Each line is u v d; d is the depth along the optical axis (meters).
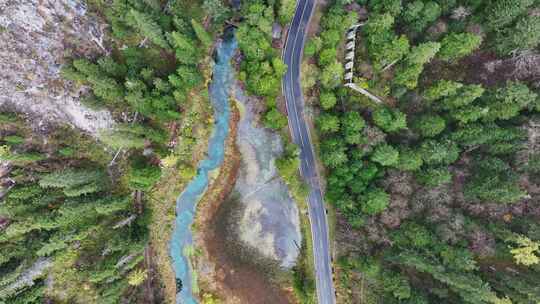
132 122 68.38
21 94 60.53
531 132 55.22
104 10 63.00
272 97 70.38
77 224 67.00
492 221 59.72
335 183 67.44
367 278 68.06
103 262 67.88
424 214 62.00
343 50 70.88
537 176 58.00
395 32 65.75
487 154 61.44
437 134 63.12
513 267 58.34
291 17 68.56
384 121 62.62
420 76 65.75
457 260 57.25
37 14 58.66
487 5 59.62
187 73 65.62
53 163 64.75
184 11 68.62
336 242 72.50
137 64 65.56
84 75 61.38
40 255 64.44
